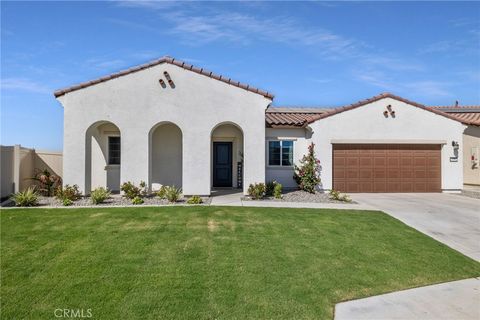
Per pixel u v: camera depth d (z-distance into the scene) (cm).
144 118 1734
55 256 868
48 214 1302
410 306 661
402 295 707
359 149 2050
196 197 1570
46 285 710
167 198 1645
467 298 700
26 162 1856
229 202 1595
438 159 2083
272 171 2098
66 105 1712
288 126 2056
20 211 1358
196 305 633
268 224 1184
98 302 641
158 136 1972
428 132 2072
